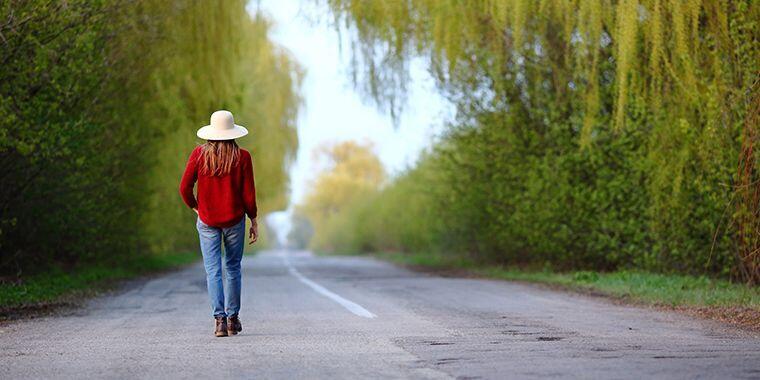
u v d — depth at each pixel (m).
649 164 42.19
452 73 53.78
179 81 58.56
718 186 37.19
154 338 20.47
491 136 56.41
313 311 27.45
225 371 15.29
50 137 37.19
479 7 48.22
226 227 21.33
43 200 44.62
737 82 34.62
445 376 14.41
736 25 33.81
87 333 21.80
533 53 50.78
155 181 65.12
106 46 42.41
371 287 41.34
